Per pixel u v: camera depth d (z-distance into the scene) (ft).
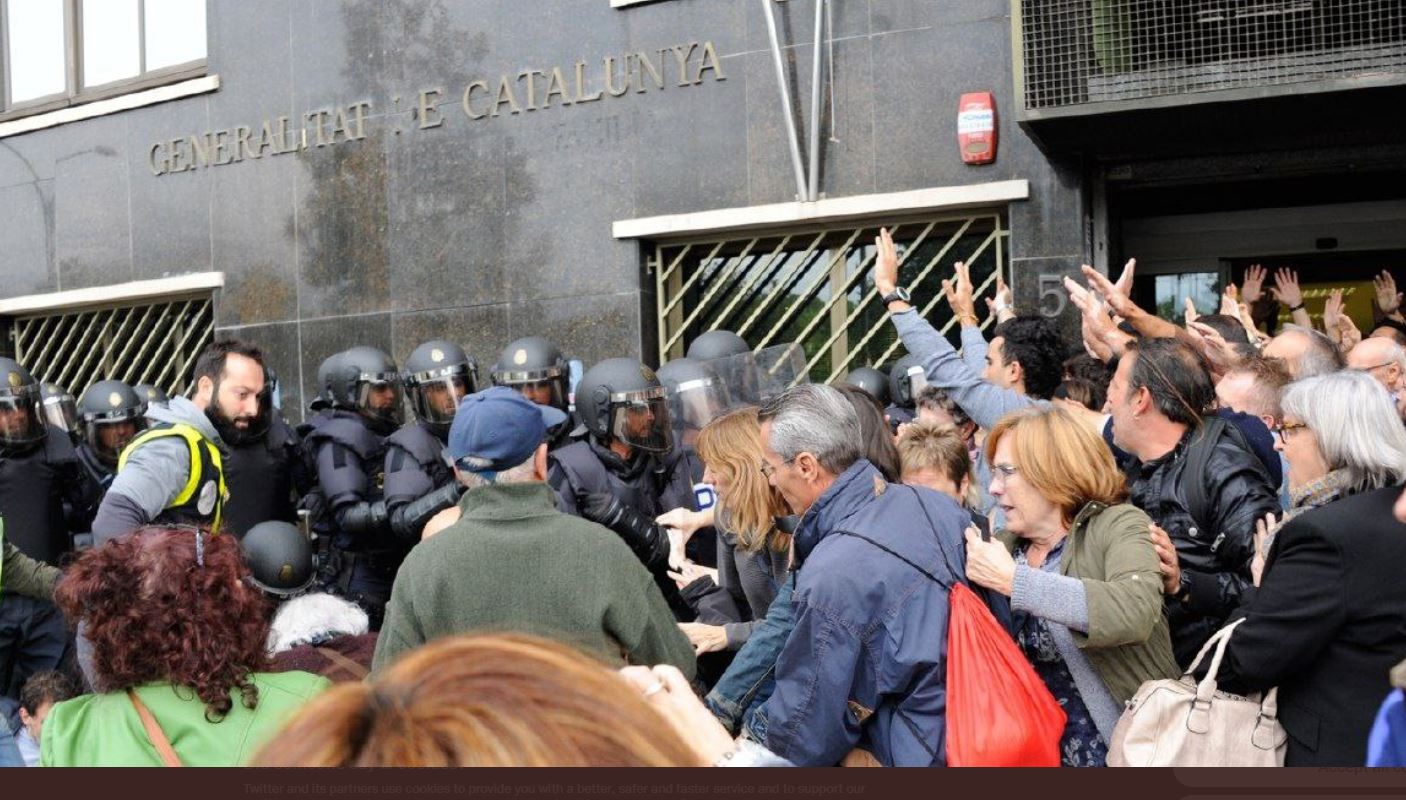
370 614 16.58
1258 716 8.42
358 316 27.45
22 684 16.38
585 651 3.24
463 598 8.90
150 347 31.45
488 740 2.59
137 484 13.65
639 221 24.35
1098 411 14.12
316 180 27.96
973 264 22.86
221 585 7.50
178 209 29.96
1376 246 22.65
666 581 14.62
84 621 7.57
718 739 5.16
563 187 25.13
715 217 23.62
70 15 31.96
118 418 22.20
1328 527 8.12
